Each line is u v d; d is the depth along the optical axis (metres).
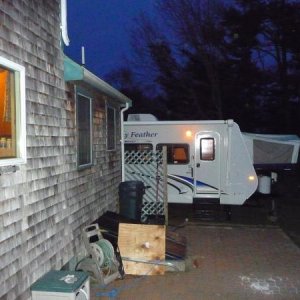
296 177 20.72
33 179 5.29
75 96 6.95
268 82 28.05
